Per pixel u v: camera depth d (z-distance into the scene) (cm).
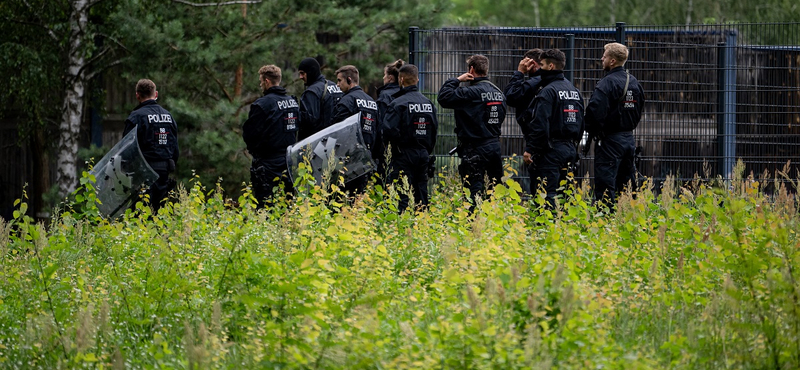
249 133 2612
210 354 1045
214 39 3903
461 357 995
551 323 1052
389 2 4344
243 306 1297
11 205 4472
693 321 1202
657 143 3153
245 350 1131
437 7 4212
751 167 3152
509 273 1137
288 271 1357
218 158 3672
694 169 3119
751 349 1057
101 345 1145
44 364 1123
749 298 1127
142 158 2473
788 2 7019
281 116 2612
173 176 3766
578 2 9338
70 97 4169
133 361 1135
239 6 4197
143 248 1817
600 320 1160
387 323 1164
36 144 4412
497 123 2452
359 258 1423
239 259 1402
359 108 2559
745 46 3111
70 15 4159
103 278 1576
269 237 1691
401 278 1514
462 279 1219
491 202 1717
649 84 3178
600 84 2389
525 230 1620
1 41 4319
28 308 1386
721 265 1341
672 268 1518
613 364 991
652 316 1247
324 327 1066
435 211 2103
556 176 2327
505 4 10081
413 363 980
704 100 3139
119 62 4112
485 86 2439
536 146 2323
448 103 2430
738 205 1354
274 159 2622
